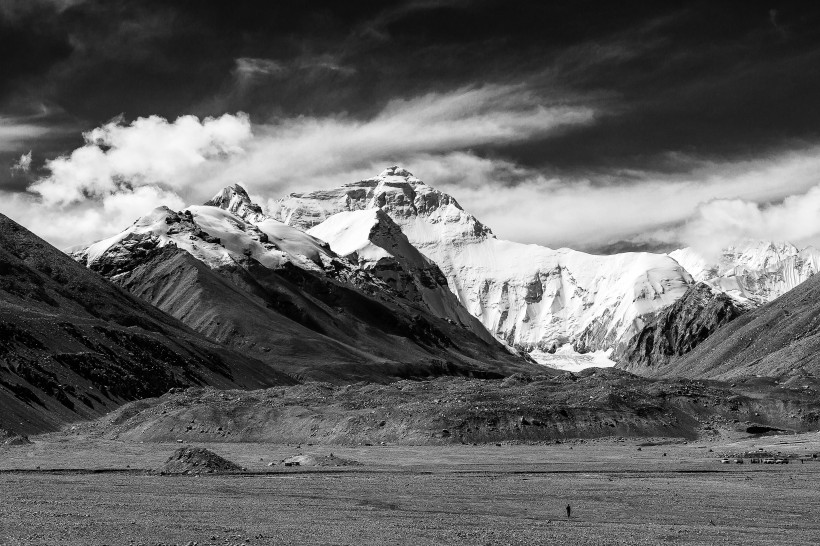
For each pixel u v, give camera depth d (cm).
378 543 9256
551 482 14788
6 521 10138
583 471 16462
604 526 10669
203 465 16088
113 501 12125
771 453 19038
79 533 9469
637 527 10625
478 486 14212
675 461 18112
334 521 10719
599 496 13238
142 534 9506
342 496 12962
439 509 11906
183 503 12012
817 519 11419
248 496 12912
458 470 16488
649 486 14388
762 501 12838
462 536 9744
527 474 16025
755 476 15775
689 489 14050
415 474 15875
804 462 17925
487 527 10481
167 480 14750
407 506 12138
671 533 10194
